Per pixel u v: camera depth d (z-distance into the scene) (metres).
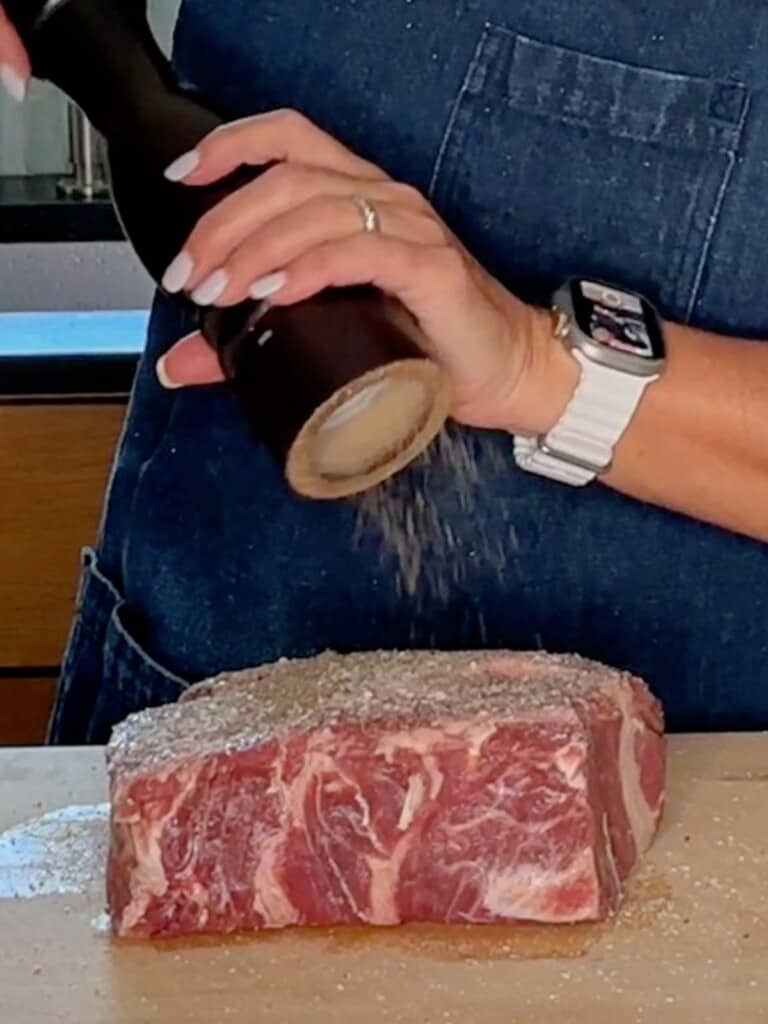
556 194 1.08
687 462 0.98
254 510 1.13
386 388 0.75
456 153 1.08
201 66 1.11
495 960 0.81
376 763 0.83
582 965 0.81
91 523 1.52
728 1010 0.78
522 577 1.12
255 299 0.77
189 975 0.81
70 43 0.88
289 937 0.83
